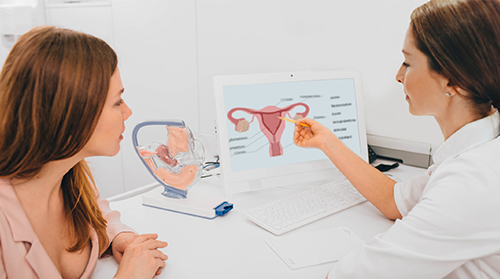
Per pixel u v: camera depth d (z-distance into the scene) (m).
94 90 0.47
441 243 0.47
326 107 1.07
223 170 0.95
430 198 0.50
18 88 0.43
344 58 1.34
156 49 1.75
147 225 0.79
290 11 1.39
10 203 0.46
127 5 1.77
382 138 1.33
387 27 1.23
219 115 0.95
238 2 1.49
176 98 1.77
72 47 0.46
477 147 0.53
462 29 0.52
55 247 0.57
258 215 0.82
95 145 0.52
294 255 0.66
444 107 0.61
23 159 0.45
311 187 1.05
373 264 0.51
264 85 1.00
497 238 0.45
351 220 0.82
